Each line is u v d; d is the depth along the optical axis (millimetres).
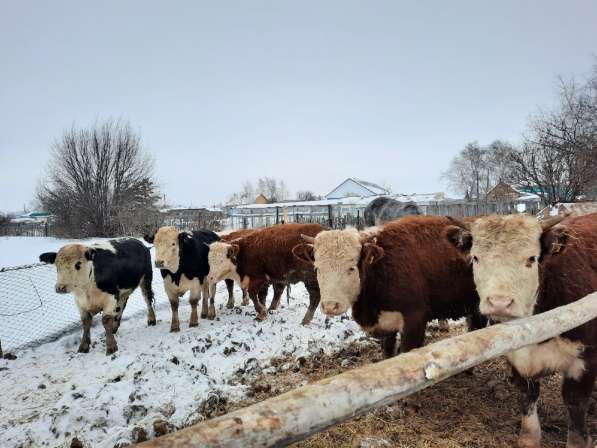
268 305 9953
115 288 7051
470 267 4426
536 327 2168
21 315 8617
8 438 4152
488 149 54969
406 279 4316
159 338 7566
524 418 3408
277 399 1185
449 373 1620
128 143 28359
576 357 2986
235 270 8688
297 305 9492
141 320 9336
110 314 6961
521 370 3219
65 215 27562
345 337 6809
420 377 1506
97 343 7512
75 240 25422
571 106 16688
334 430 3852
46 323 8445
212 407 4602
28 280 10500
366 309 4539
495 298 2791
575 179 16594
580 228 3568
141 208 27406
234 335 7082
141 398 4750
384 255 4402
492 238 2949
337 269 4297
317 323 7629
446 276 4445
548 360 3076
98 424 4285
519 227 2922
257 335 7082
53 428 4250
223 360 6047
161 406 4535
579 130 16703
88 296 6906
